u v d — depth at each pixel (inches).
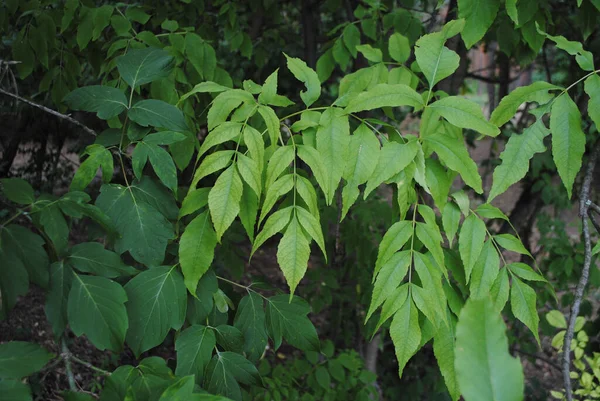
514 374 23.7
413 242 59.2
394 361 228.2
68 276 54.8
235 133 56.3
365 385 175.5
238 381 60.9
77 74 103.3
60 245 54.8
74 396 51.3
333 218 137.7
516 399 23.5
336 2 137.7
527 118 191.0
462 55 138.8
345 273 187.8
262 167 55.6
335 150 56.5
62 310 54.5
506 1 69.3
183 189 109.0
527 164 58.1
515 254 275.1
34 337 220.7
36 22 100.5
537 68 210.5
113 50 90.7
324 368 169.6
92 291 54.4
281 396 168.7
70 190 61.3
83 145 194.9
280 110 156.3
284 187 55.1
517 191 399.2
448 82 139.9
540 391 216.4
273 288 69.3
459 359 24.0
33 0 101.6
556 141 57.8
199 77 97.3
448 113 57.9
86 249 56.2
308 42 159.6
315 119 60.6
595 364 137.9
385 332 181.0
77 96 65.2
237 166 55.1
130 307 57.4
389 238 57.6
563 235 180.2
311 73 63.3
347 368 187.5
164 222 59.8
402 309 56.1
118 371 56.4
